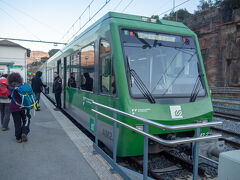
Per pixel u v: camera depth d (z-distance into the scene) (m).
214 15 27.14
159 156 5.30
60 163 4.23
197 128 3.01
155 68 4.75
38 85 10.07
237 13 24.80
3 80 6.43
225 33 26.12
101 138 5.22
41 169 3.97
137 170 4.60
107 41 4.86
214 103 18.42
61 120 8.09
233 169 2.38
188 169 4.59
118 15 4.93
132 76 4.47
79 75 7.30
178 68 5.01
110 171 3.85
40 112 9.77
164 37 5.06
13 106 5.22
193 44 5.38
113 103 4.51
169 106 4.50
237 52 25.09
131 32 4.74
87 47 6.36
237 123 9.85
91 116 5.92
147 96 4.43
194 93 4.93
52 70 13.73
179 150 4.98
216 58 27.27
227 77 26.22
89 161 4.31
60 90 10.34
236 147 6.39
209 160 4.72
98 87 5.39
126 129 4.17
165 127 2.77
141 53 4.68
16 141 5.54
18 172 3.84
